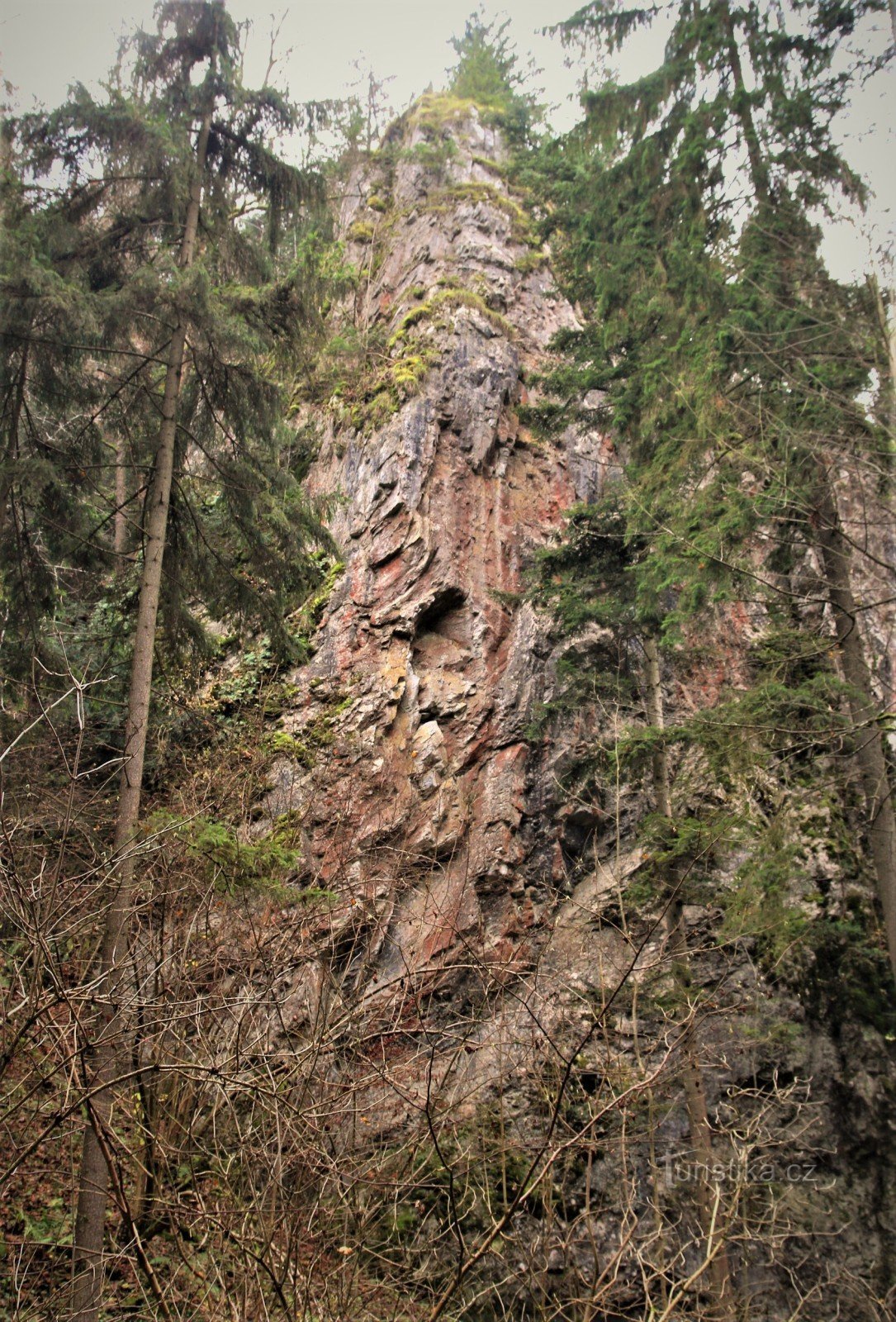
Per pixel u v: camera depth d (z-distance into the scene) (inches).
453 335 668.1
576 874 526.6
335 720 528.7
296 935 305.7
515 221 772.6
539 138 820.6
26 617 371.2
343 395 673.6
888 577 329.1
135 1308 234.8
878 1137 394.0
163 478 374.6
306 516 409.7
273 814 481.7
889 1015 386.3
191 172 385.4
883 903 334.6
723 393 375.6
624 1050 340.8
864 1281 347.3
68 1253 261.3
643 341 450.3
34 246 340.8
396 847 486.9
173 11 399.9
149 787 470.6
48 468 344.2
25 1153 193.8
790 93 412.8
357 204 839.1
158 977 252.8
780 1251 330.6
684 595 367.9
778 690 338.6
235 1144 233.3
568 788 410.3
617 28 446.6
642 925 401.4
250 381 391.5
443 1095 271.6
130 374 376.2
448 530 596.1
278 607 411.5
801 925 355.6
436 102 876.0
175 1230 207.8
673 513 386.3
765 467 333.4
